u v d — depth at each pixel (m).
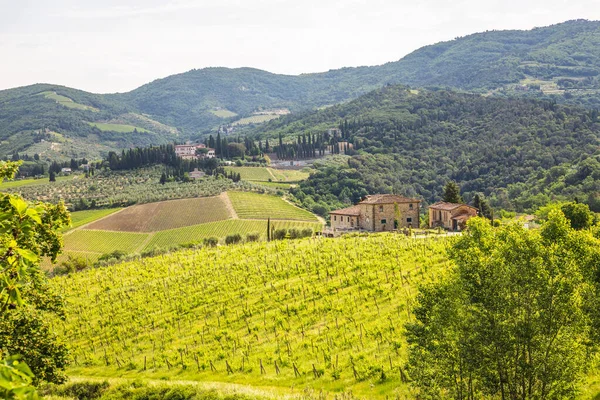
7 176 19.47
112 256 118.56
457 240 28.52
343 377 35.59
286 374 38.09
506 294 23.42
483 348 23.23
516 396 23.67
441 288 25.58
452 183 118.56
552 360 23.11
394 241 69.88
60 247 27.75
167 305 59.97
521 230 24.89
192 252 88.00
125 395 35.09
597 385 27.83
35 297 27.33
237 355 43.44
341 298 50.75
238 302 56.31
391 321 41.84
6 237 10.37
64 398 35.31
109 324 58.00
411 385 28.14
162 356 46.56
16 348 25.50
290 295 54.75
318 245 74.25
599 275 25.14
